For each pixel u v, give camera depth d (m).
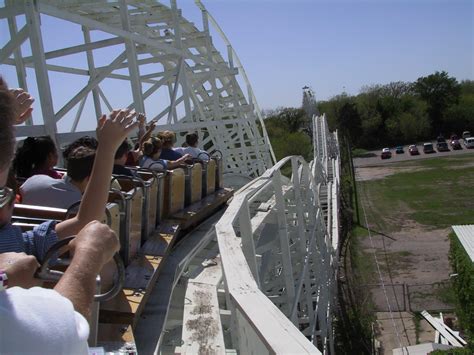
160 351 4.20
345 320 21.94
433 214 43.94
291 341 2.09
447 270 28.81
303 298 14.84
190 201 9.47
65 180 4.39
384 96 110.12
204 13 22.23
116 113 2.75
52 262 2.68
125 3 12.56
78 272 1.69
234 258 3.43
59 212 3.75
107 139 2.71
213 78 22.34
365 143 102.81
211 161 11.11
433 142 99.75
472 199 48.81
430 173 67.38
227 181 20.64
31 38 8.37
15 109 1.62
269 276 12.16
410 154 88.69
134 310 4.05
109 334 3.40
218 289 6.04
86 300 1.63
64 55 11.28
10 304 1.34
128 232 5.24
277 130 89.69
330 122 104.81
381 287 27.20
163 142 9.75
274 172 9.30
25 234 2.66
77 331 1.41
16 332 1.30
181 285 5.91
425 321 23.20
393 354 20.45
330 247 23.36
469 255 23.14
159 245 6.34
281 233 9.66
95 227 1.88
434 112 104.44
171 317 5.09
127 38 11.99
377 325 23.05
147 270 5.18
